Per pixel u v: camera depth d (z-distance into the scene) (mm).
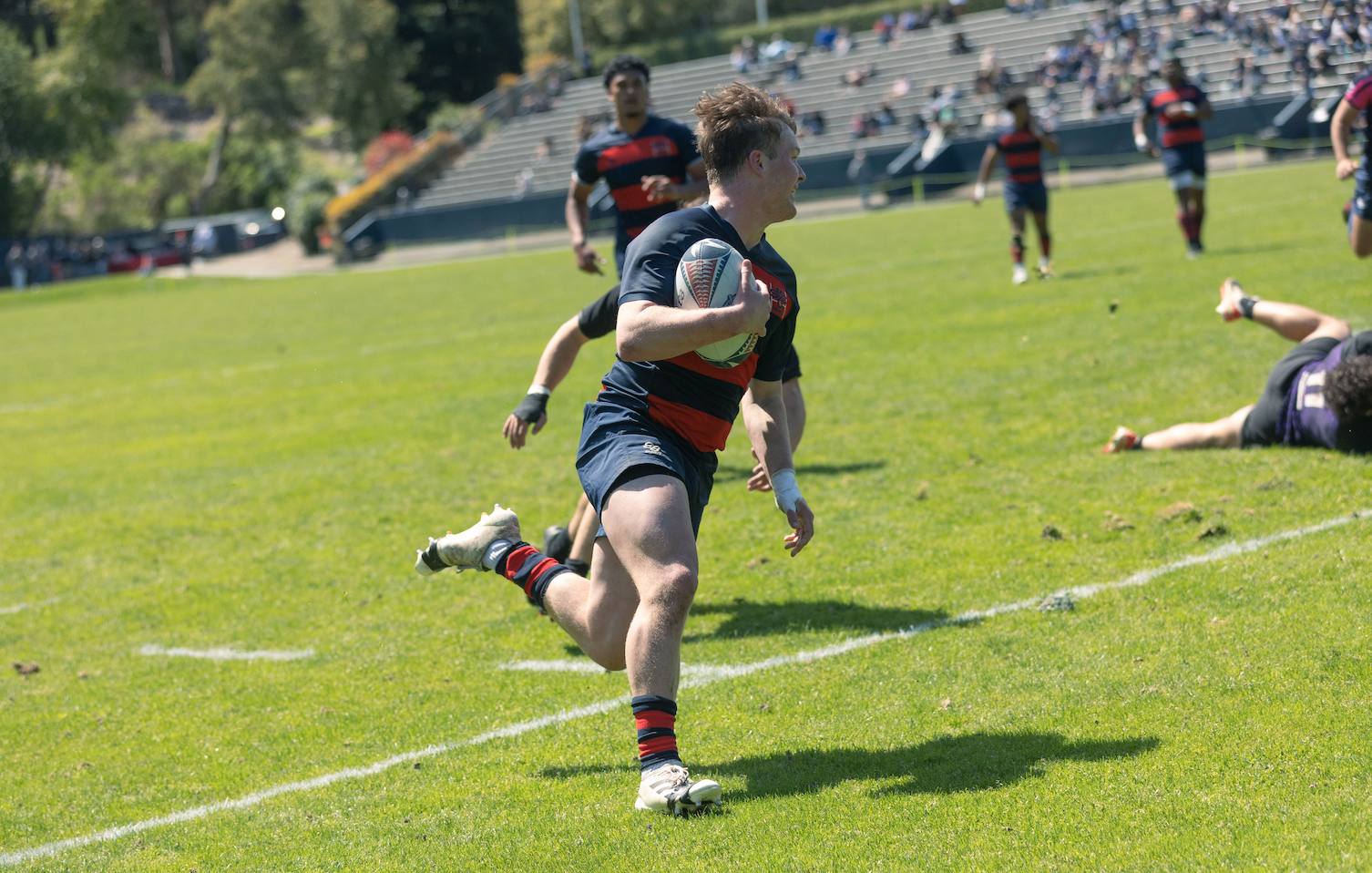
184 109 194750
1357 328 20938
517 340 37594
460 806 8414
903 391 21875
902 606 11570
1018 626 10633
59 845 8461
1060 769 7902
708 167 8336
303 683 11375
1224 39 84625
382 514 17750
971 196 82875
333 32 143250
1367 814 6910
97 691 11703
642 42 149500
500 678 11031
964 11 120812
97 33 140000
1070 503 14148
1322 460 14367
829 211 86125
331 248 104500
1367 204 20484
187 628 13469
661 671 7797
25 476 23844
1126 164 82000
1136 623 10312
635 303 7801
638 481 7957
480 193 113312
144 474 22859
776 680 10133
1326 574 10812
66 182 160500
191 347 47656
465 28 156875
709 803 7859
